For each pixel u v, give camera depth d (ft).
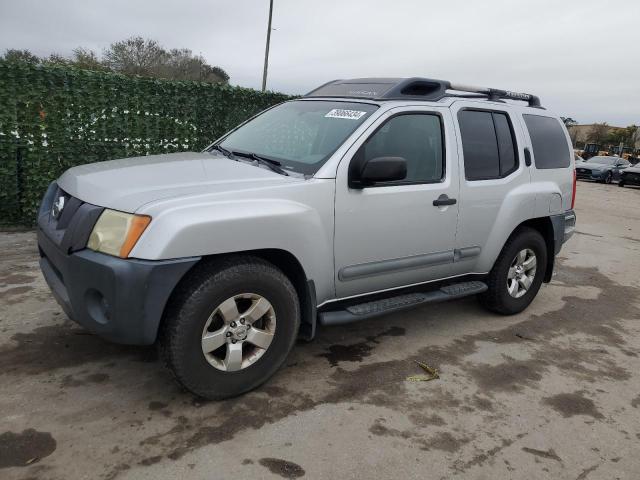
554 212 16.22
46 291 15.08
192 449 8.61
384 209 11.62
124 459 8.24
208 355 9.62
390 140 12.01
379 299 12.57
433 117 13.01
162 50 105.60
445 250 13.23
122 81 23.50
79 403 9.68
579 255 25.86
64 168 22.77
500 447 9.36
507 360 12.98
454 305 16.81
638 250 28.19
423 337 14.01
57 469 7.90
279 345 10.45
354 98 12.96
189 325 9.15
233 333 9.80
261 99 28.37
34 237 21.12
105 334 9.00
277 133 12.96
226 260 9.64
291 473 8.23
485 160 14.11
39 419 9.10
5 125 21.16
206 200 9.25
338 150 11.10
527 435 9.80
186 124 25.89
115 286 8.54
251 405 10.04
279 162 11.55
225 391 9.91
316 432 9.33
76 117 22.58
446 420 10.07
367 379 11.42
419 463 8.74
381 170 10.60
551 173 16.19
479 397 11.05
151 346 12.05
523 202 14.80
